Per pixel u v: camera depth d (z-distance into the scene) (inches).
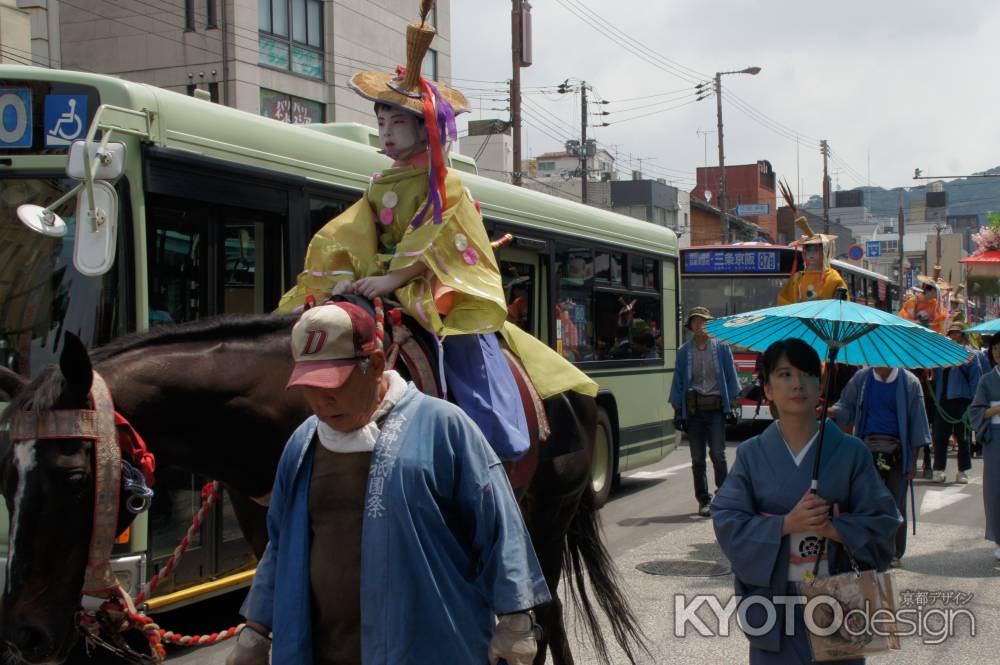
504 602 107.2
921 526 378.3
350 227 163.6
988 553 329.4
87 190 149.5
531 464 180.9
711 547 339.9
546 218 383.6
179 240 225.3
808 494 137.2
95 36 1131.3
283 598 108.6
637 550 335.6
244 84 1087.0
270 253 251.0
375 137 315.6
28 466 119.1
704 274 722.8
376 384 107.9
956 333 540.1
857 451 140.7
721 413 399.5
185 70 1097.4
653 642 238.5
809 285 396.2
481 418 162.2
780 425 144.6
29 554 117.9
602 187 1994.3
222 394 145.6
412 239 156.1
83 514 121.2
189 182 223.9
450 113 161.5
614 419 428.1
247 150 241.3
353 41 1224.8
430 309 155.2
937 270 864.9
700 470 402.0
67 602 119.9
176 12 1098.1
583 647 236.1
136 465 132.0
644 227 479.5
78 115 208.8
